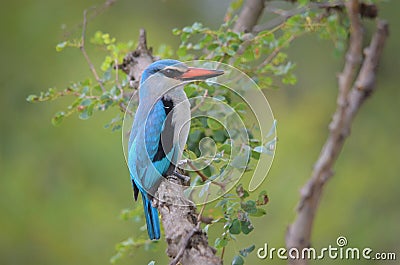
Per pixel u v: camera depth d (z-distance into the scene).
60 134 13.25
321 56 13.70
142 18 14.03
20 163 13.34
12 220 13.23
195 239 5.80
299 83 13.78
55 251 13.16
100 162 12.99
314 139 13.42
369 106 14.05
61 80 13.13
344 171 13.64
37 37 13.66
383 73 13.91
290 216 12.32
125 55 8.09
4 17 13.82
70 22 13.69
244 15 8.75
